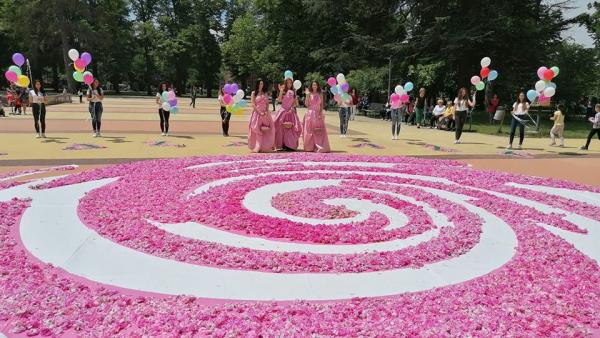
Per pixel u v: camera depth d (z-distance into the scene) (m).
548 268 5.11
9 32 62.47
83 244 5.67
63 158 11.91
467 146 17.00
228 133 19.08
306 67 48.22
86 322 3.75
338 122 27.73
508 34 32.25
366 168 11.09
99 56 71.69
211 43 80.69
